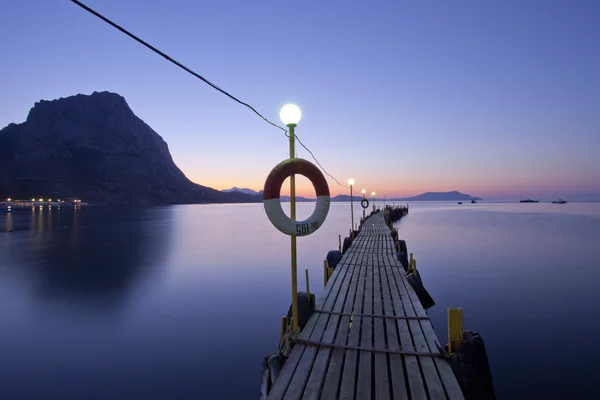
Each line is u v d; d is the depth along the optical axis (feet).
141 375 26.32
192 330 35.78
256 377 26.09
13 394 23.71
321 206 17.44
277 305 44.50
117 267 70.18
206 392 24.07
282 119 17.61
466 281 54.24
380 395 13.07
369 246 53.16
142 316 40.06
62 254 86.12
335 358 16.02
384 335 18.48
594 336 32.19
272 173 16.70
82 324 37.63
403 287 28.43
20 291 51.44
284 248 100.83
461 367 14.37
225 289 52.80
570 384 24.14
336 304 23.79
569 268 63.93
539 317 37.60
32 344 32.24
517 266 66.03
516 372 25.86
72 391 24.14
